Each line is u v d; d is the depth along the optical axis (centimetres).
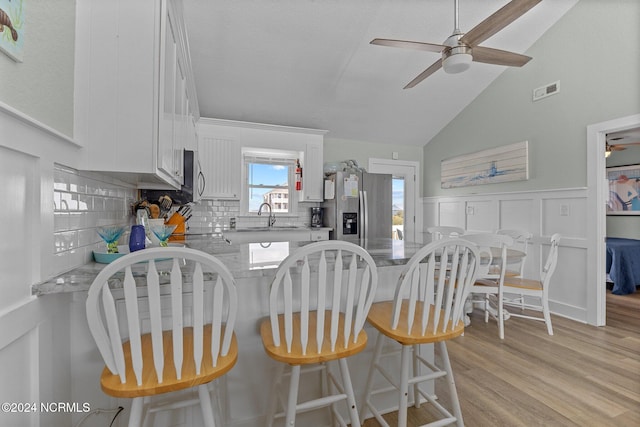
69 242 127
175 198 293
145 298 133
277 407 156
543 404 182
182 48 214
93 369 130
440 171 506
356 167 456
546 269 285
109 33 139
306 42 312
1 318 87
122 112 140
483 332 293
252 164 443
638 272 425
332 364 167
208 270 129
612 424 165
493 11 302
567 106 327
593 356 242
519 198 377
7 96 90
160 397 136
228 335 109
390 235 449
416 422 170
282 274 113
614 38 289
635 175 509
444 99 433
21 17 96
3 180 88
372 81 380
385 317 152
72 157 128
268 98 390
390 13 291
